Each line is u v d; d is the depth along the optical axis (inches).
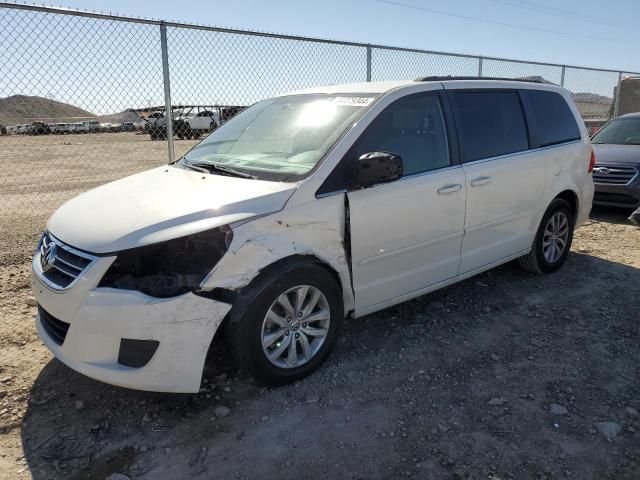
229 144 164.9
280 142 150.9
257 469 103.7
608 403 124.3
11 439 111.9
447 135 161.2
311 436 113.1
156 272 111.3
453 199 158.2
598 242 260.5
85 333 110.8
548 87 207.8
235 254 114.9
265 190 125.3
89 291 110.0
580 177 212.5
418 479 100.6
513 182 179.2
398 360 144.3
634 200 298.2
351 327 163.5
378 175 129.1
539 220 196.4
